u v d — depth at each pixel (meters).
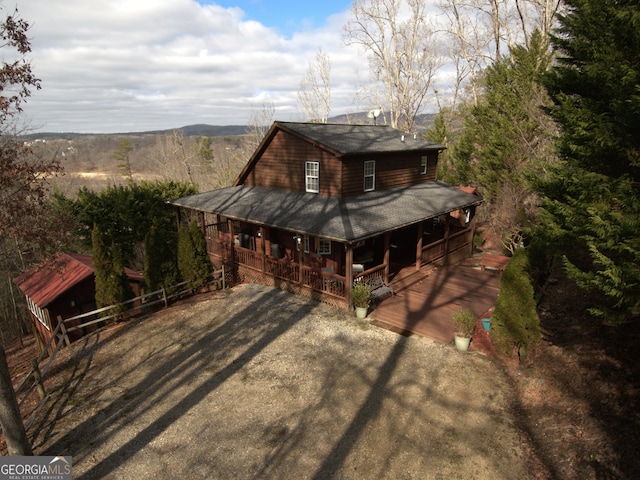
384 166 17.86
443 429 8.41
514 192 20.30
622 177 7.57
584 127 8.21
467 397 9.38
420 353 11.28
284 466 7.68
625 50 7.97
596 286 7.41
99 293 14.71
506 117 22.64
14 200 10.49
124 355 12.20
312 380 10.30
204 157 80.94
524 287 10.16
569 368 9.17
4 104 9.12
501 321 10.62
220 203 18.61
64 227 12.39
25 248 16.16
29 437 8.86
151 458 8.05
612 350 8.98
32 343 21.59
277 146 18.02
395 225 14.52
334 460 7.76
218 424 8.92
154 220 22.67
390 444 8.07
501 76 23.50
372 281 15.18
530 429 8.21
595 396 8.06
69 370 11.62
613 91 7.93
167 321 14.29
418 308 14.16
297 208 15.81
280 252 18.39
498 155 22.61
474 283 16.62
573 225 8.27
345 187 15.97
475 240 23.31
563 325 11.05
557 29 9.82
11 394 7.66
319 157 16.27
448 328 12.63
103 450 8.33
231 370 10.97
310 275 15.20
